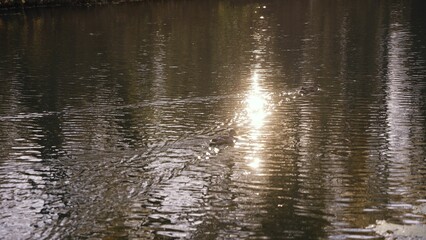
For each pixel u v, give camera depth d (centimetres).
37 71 3219
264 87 2794
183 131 2189
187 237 1452
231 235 1456
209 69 3203
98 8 6175
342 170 1808
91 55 3650
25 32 4634
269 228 1485
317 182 1727
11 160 1939
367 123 2231
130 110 2466
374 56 3444
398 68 3119
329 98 2581
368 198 1623
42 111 2472
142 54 3659
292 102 2536
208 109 2458
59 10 6047
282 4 6247
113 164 1889
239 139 2091
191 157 1934
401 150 1956
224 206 1598
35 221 1539
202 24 4941
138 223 1520
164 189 1702
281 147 2005
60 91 2783
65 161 1920
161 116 2373
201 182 1745
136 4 6525
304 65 3250
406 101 2506
